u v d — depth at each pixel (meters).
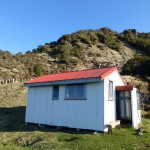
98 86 15.05
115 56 72.81
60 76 19.00
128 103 16.48
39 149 11.33
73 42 84.44
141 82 38.81
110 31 103.62
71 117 15.94
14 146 12.26
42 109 17.94
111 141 12.04
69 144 11.74
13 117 21.69
